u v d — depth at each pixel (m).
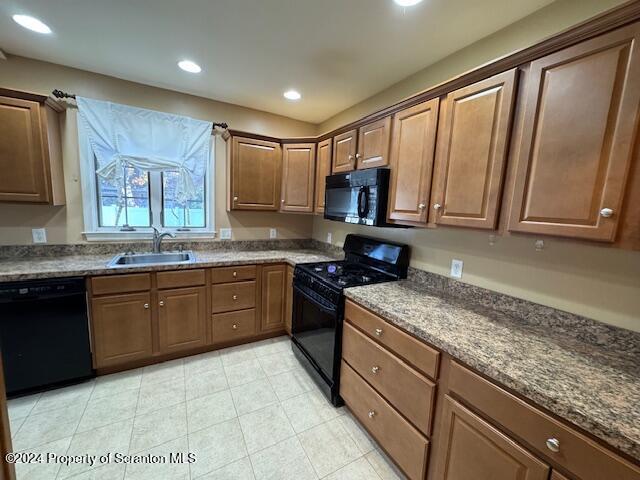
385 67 2.04
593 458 0.75
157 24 1.64
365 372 1.65
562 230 1.02
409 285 1.95
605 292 1.17
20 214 2.19
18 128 1.91
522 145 1.14
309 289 2.22
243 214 3.09
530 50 1.09
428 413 1.25
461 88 1.38
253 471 1.46
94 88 2.30
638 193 0.85
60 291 1.92
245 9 1.49
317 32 1.66
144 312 2.22
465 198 1.37
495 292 1.56
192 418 1.79
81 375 2.06
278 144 2.93
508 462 0.95
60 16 1.59
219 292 2.52
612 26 0.89
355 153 2.19
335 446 1.64
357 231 2.72
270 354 2.58
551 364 1.02
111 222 2.54
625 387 0.90
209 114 2.77
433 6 1.40
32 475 1.38
